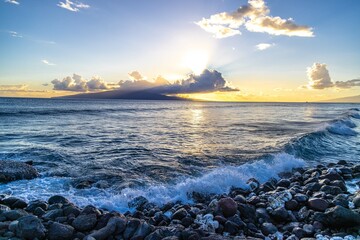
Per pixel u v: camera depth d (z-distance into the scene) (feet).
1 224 18.25
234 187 32.94
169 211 24.56
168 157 49.24
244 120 139.85
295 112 245.86
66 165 41.88
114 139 68.03
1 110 151.84
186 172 39.75
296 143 60.85
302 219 23.24
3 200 24.85
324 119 150.41
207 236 17.97
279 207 24.20
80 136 70.90
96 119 125.49
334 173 35.81
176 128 96.43
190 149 56.85
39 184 32.68
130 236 18.52
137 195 29.25
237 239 17.38
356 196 25.34
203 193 30.94
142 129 91.09
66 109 190.80
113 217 19.75
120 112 188.55
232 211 23.02
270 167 41.37
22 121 103.55
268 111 263.90
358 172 39.42
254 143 64.64
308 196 27.66
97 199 28.27
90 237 17.30
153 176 37.52
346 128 95.96
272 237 19.75
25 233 17.11
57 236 17.62
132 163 44.37
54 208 23.43
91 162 44.27
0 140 61.87
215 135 78.89
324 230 20.51
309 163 48.73
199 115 183.42
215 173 35.58
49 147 54.90
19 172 34.58
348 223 20.31
